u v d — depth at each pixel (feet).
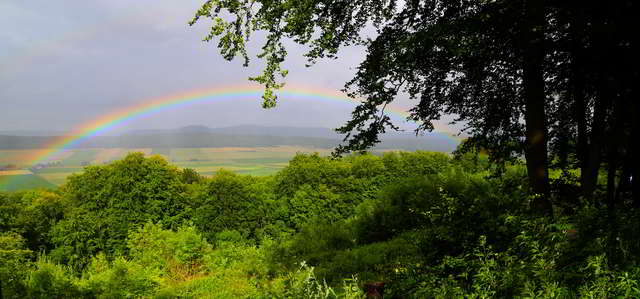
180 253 60.59
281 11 24.17
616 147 24.99
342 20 27.32
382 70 25.55
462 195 20.03
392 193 62.34
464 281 14.56
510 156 32.71
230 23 24.32
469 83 29.40
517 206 18.61
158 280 45.78
